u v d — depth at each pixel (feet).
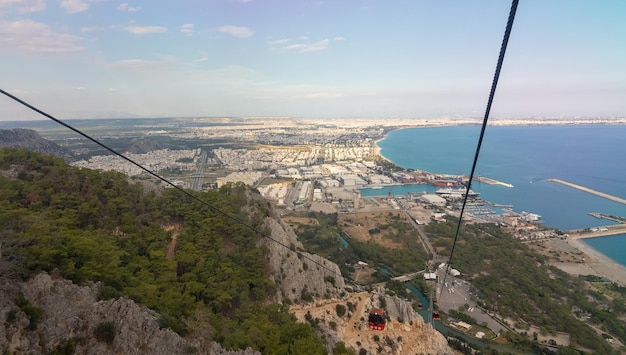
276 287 300.61
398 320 319.68
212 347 178.81
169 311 189.06
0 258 151.94
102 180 305.94
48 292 144.46
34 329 129.39
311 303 313.73
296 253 347.15
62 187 271.90
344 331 291.58
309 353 211.61
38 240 175.73
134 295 183.42
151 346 154.30
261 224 344.90
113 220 273.75
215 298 245.45
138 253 260.21
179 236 298.15
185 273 258.98
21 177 268.41
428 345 296.51
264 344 215.31
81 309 147.64
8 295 131.54
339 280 369.30
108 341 144.97
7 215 204.03
